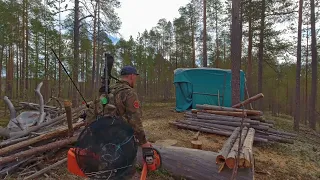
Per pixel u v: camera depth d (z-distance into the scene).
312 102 16.61
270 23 17.78
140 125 2.48
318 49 20.19
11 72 23.73
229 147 4.48
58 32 15.74
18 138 5.49
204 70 12.62
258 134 7.51
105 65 2.71
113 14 15.73
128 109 2.48
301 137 10.81
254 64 29.55
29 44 19.73
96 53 23.84
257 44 19.03
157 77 38.62
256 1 17.38
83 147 2.33
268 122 8.60
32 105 9.29
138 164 4.65
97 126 2.35
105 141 2.31
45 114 7.65
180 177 4.55
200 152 4.48
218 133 7.59
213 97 12.38
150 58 29.03
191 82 12.69
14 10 17.19
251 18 18.06
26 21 19.06
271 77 29.78
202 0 22.48
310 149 7.68
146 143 2.52
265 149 6.97
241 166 3.81
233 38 9.68
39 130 6.17
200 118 8.42
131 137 2.40
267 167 5.52
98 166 2.29
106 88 2.59
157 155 2.71
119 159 2.31
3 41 16.91
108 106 2.53
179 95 13.03
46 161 5.03
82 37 17.94
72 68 15.27
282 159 6.22
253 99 8.88
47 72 16.20
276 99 34.06
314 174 5.44
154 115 11.94
